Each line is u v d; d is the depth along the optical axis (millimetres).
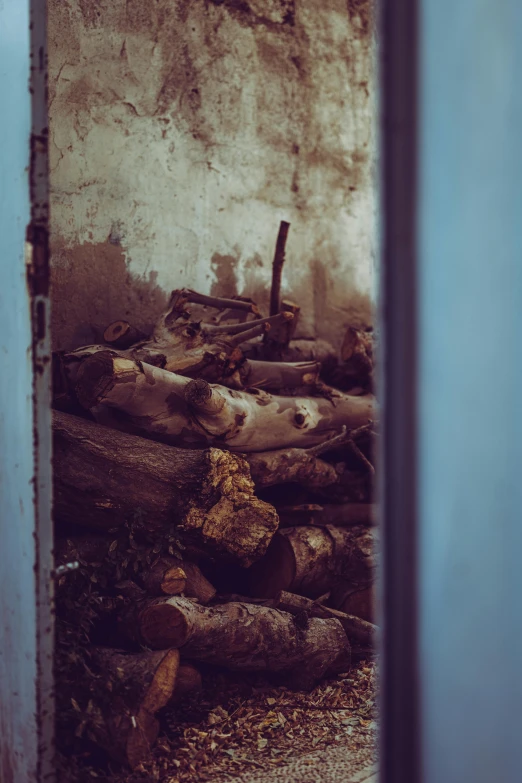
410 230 1540
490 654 1433
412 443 1553
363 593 4586
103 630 3721
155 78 5289
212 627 3652
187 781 3168
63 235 4871
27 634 2744
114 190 5098
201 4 5527
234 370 4676
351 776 3180
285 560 4414
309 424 4848
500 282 1402
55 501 3770
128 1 5137
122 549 3834
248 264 5863
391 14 1552
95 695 3188
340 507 5047
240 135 5797
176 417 4156
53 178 4824
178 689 3734
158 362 4375
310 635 4047
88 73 4961
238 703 3873
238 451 4484
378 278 1587
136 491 3846
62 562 3594
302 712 3844
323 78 6332
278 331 5312
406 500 1563
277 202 6059
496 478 1417
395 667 1597
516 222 1375
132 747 3186
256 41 5883
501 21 1389
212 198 5633
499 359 1406
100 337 5031
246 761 3354
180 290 4824
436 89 1488
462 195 1455
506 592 1406
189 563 4023
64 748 3135
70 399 4090
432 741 1537
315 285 6348
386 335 1577
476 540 1451
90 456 3811
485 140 1417
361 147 6629
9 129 2816
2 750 2979
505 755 1413
